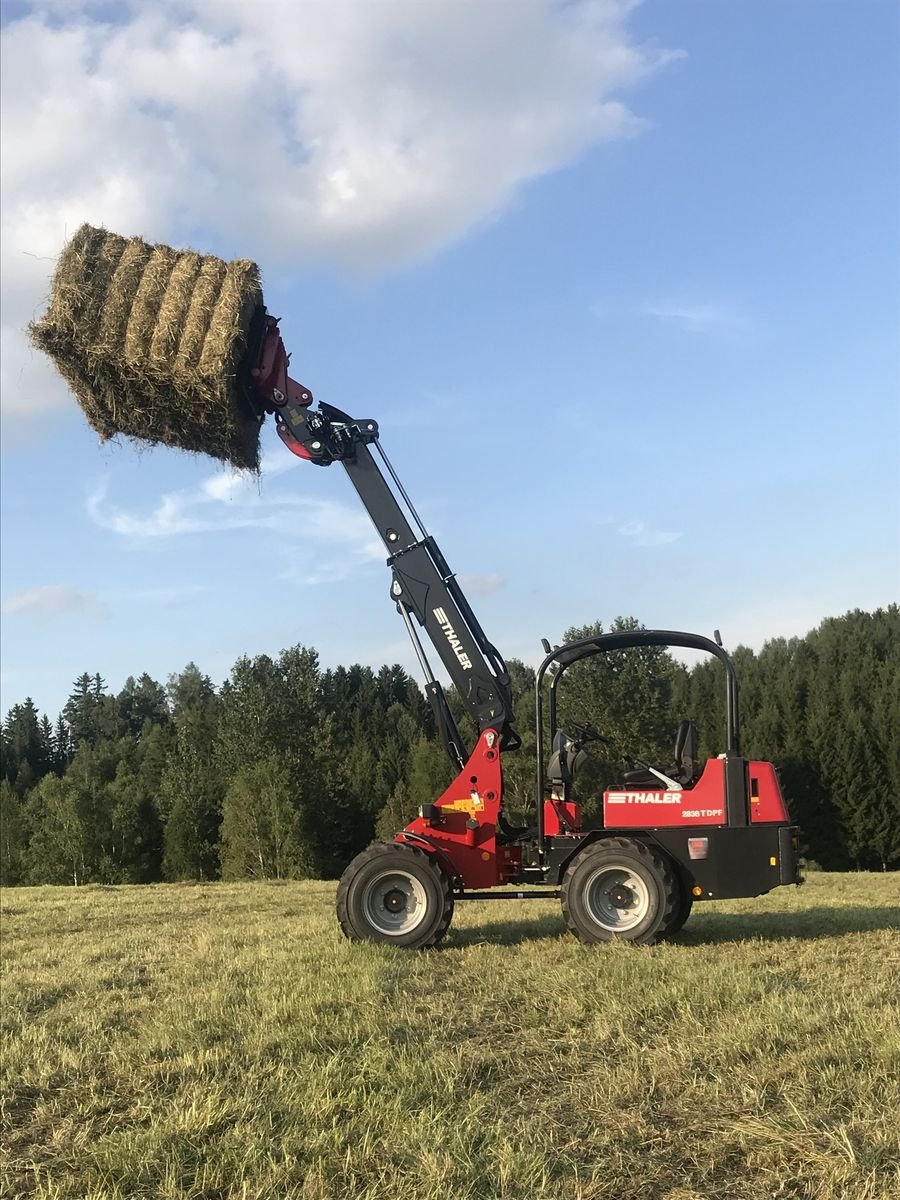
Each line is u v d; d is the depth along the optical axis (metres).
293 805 39.09
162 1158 3.54
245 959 7.12
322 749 46.62
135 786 47.47
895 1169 3.34
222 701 49.72
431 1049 4.68
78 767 62.31
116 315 7.89
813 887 14.76
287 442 8.72
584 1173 3.41
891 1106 3.81
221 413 8.09
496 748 8.24
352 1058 4.54
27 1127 3.97
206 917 11.13
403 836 8.20
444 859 7.95
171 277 7.98
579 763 8.48
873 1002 5.36
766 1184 3.33
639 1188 3.31
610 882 7.64
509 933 8.45
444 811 8.16
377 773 50.22
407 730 65.44
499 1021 5.29
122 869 42.72
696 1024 4.93
